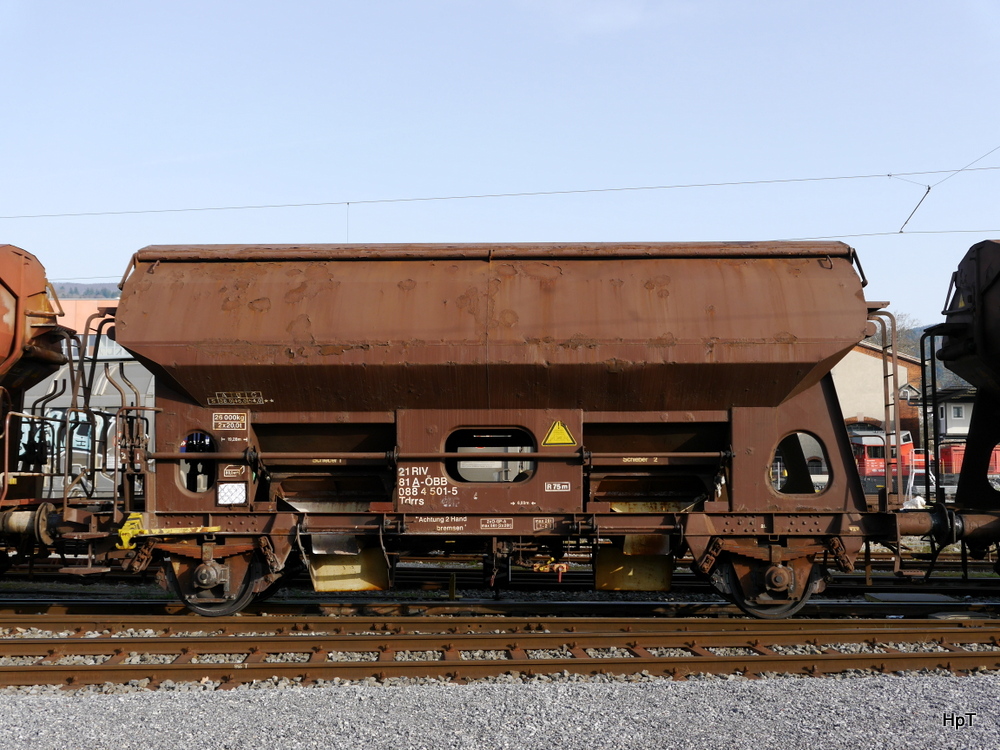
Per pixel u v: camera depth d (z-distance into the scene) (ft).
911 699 22.12
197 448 33.14
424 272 31.83
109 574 43.09
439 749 18.37
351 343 30.07
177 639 26.84
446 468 33.04
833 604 34.68
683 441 31.78
